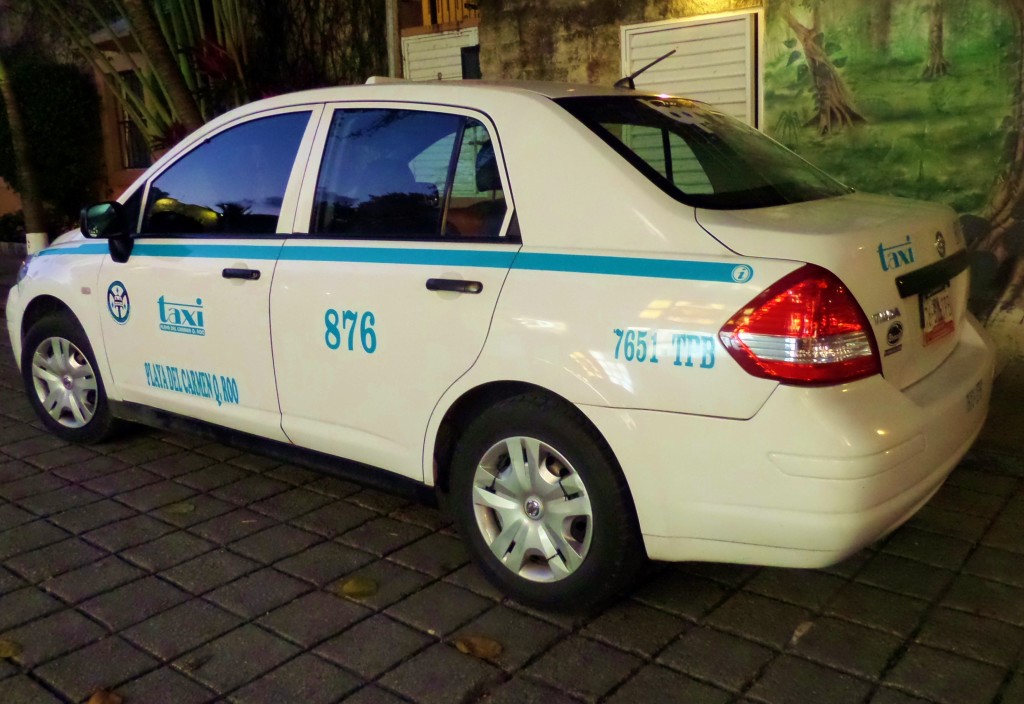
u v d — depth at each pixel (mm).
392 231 3811
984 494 4504
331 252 3941
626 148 3396
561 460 3371
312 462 4219
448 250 3584
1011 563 3852
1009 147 5895
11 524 4438
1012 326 6027
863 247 3037
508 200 3484
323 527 4348
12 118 10734
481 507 3627
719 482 3023
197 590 3797
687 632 3416
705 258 3047
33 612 3654
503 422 3477
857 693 3049
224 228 4426
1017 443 4906
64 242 5355
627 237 3211
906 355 3203
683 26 7082
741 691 3074
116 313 4883
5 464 5207
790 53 6590
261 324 4168
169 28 10867
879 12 6188
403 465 3814
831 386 2902
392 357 3719
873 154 6398
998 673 3133
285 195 4188
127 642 3438
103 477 4992
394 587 3785
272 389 4207
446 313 3535
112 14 12703
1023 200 5895
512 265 3402
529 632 3441
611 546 3287
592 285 3217
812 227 3072
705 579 3775
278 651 3357
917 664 3191
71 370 5367
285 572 3932
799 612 3531
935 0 5980
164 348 4672
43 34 14234
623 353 3125
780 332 2887
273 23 10461
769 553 3043
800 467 2887
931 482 3150
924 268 3316
